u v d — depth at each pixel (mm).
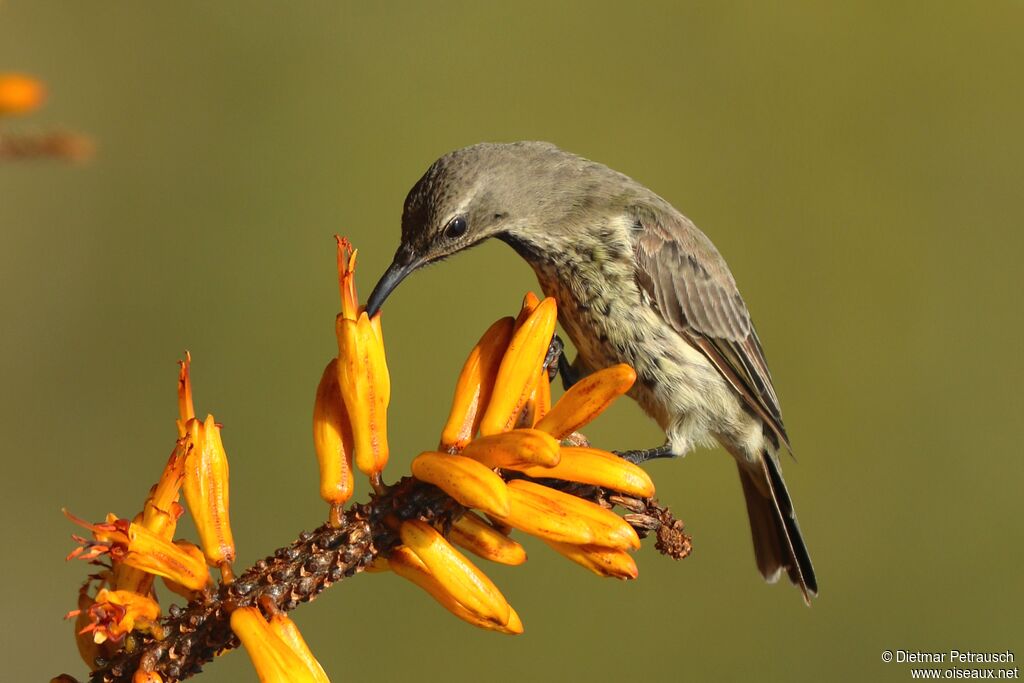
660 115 18453
